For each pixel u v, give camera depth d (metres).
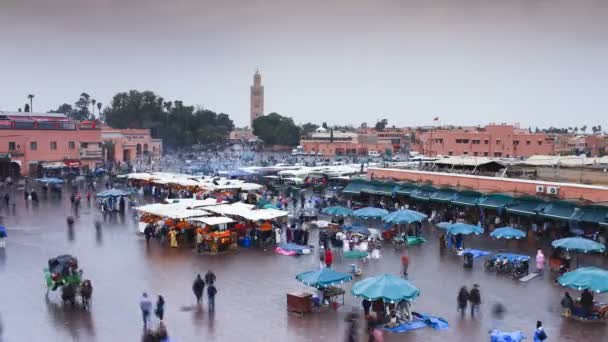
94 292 30.86
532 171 55.97
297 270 35.69
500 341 23.14
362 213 46.16
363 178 64.94
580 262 37.44
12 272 34.69
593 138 184.88
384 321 26.00
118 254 39.59
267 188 73.88
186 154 165.38
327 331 25.25
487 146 140.00
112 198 58.47
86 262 37.25
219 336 24.66
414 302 29.28
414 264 37.28
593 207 41.84
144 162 125.69
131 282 32.75
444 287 31.98
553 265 35.34
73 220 51.06
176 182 66.62
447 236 41.62
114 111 190.38
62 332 25.16
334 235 42.19
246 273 34.91
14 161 92.12
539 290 31.41
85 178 85.81
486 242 43.41
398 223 46.66
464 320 26.67
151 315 27.06
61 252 40.06
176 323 26.20
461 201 50.97
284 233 46.62
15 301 29.27
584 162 61.03
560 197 45.78
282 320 26.64
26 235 46.00
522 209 46.06
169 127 188.12
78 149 99.69
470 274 34.72
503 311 27.91
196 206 48.38
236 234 42.62
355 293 25.69
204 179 69.06
